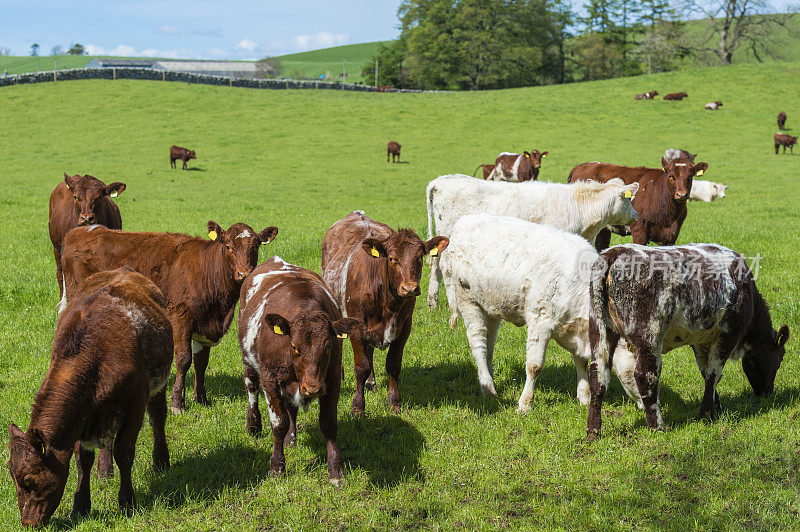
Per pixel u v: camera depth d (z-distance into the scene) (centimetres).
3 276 1263
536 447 641
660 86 5825
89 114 4741
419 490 569
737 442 619
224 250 741
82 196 1027
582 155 3694
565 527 506
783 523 493
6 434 655
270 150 3941
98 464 592
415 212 2148
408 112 5112
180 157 3372
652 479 566
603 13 10456
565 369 858
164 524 521
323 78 13288
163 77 6122
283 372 559
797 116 4750
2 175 3058
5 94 5172
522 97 5722
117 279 605
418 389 803
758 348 721
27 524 476
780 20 7719
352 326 532
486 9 9488
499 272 741
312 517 530
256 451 646
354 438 671
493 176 3067
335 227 885
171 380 834
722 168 3362
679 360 854
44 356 868
